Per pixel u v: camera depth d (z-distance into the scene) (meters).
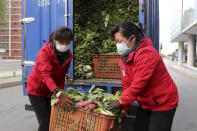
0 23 25.75
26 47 4.29
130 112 3.76
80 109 2.10
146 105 2.11
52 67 2.61
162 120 2.03
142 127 2.23
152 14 4.38
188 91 9.64
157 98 2.02
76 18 4.84
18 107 6.39
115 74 4.18
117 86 3.69
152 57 1.92
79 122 2.11
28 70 4.29
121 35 2.02
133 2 4.95
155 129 2.05
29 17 4.26
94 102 2.15
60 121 2.24
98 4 5.26
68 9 4.04
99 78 4.30
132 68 2.06
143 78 1.91
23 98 7.80
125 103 1.97
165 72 2.06
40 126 2.94
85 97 2.40
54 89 2.40
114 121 2.00
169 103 2.01
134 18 4.90
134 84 1.94
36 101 2.89
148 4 3.92
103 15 5.19
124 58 2.12
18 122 4.96
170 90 2.03
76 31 4.64
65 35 2.44
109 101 2.09
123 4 5.06
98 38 5.04
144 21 3.64
